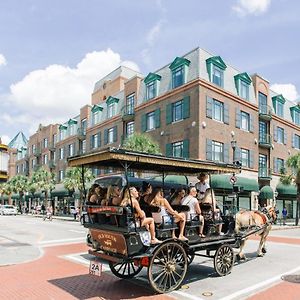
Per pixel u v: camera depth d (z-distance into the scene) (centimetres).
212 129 2977
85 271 1000
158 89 3422
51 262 1138
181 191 939
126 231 725
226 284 859
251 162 3447
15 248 1430
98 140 4566
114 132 4178
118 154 758
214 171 1060
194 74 3002
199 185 1059
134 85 3791
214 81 3094
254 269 1036
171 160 867
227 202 1291
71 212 4959
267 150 3838
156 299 736
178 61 3150
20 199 6919
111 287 830
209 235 927
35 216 5012
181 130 3019
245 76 3491
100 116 4638
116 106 4244
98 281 886
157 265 780
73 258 1212
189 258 1065
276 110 4081
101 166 935
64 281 885
